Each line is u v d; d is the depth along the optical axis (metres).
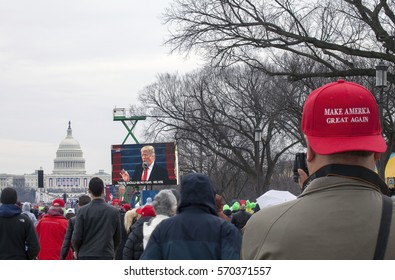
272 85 50.06
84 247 12.26
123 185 54.22
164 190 9.16
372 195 3.37
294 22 28.61
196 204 6.29
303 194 3.46
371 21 26.41
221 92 61.91
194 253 6.08
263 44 27.78
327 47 26.95
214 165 72.38
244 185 74.31
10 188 11.70
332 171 3.46
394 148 27.50
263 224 3.41
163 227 6.24
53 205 15.62
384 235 3.24
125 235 15.93
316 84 41.66
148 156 53.69
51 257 15.27
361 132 3.47
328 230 3.27
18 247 11.58
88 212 12.21
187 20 29.14
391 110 45.50
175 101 66.12
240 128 59.47
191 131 61.97
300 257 3.27
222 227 6.18
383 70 22.89
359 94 3.49
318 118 3.50
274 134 61.78
